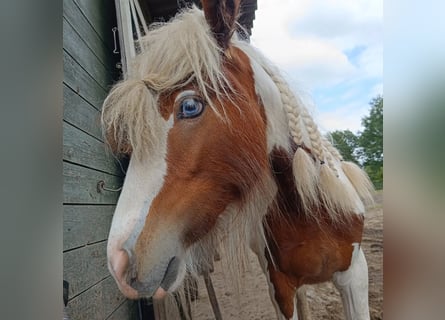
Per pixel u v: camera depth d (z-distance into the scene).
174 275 0.59
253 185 0.63
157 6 0.93
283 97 0.68
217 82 0.59
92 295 0.69
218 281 0.72
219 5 0.58
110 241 0.56
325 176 0.69
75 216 0.62
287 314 0.74
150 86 0.56
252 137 0.63
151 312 0.91
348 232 0.72
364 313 0.74
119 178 0.86
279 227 0.70
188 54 0.56
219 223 0.62
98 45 0.79
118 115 0.55
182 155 0.57
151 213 0.56
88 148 0.69
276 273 0.73
